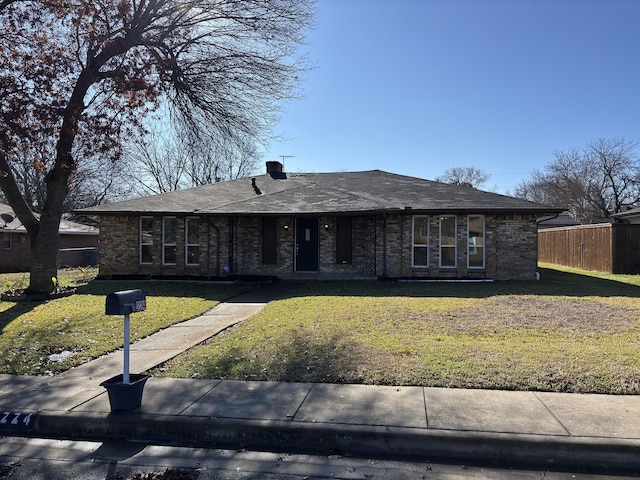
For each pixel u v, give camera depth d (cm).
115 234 1736
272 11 1322
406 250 1595
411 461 389
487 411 444
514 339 699
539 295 1148
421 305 1010
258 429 429
